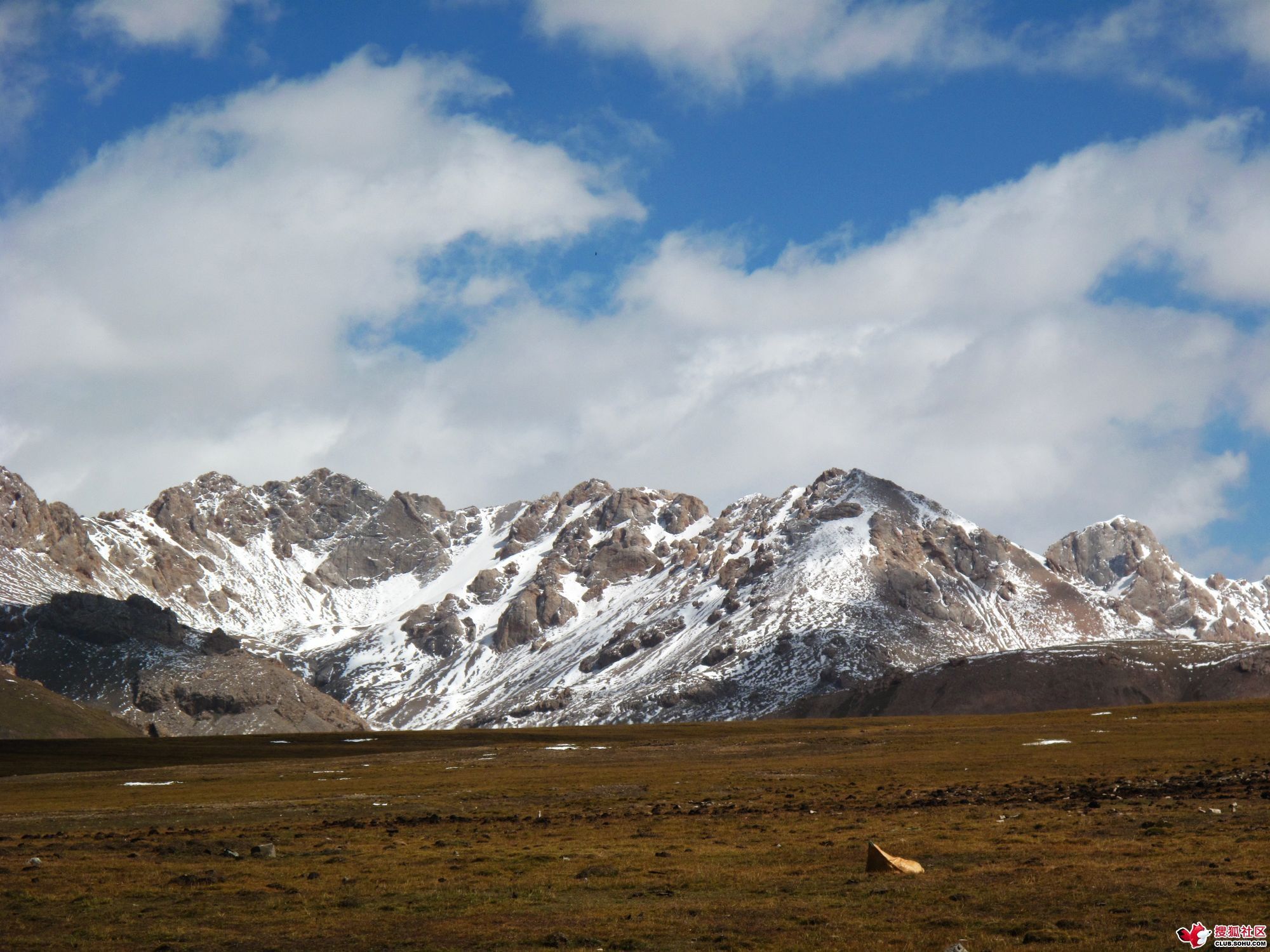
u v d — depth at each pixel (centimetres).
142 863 6531
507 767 15825
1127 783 9394
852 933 4359
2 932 4753
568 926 4622
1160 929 4194
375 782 13500
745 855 6269
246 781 14538
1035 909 4606
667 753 17412
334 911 5038
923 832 6856
